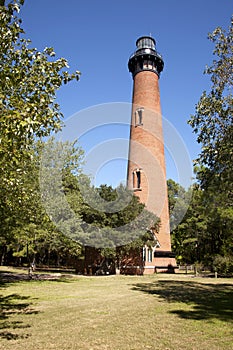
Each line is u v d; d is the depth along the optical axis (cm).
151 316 951
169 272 3064
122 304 1179
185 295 1458
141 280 2295
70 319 898
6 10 632
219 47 1375
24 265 4369
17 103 628
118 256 2880
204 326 824
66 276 2600
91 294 1469
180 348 633
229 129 1304
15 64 751
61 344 650
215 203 1427
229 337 719
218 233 3200
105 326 814
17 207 1323
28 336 710
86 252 3052
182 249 4062
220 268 2900
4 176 868
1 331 754
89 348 625
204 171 1396
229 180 1266
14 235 2041
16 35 707
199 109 1372
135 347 636
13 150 689
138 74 3444
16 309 1055
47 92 731
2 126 642
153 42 3572
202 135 1369
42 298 1322
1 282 1986
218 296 1430
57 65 721
